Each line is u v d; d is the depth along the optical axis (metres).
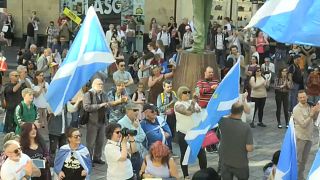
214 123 7.63
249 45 20.66
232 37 21.34
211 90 11.00
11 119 11.02
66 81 7.91
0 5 27.78
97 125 10.32
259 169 10.49
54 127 10.15
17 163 6.73
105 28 26.39
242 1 25.34
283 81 13.92
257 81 13.91
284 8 5.59
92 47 8.02
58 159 7.45
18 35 27.56
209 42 21.91
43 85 11.36
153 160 7.05
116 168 7.46
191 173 10.17
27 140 7.51
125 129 7.52
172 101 11.12
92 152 10.52
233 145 7.63
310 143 9.55
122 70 12.84
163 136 8.77
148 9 25.81
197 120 9.45
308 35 5.38
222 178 7.84
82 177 7.48
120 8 26.27
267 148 12.05
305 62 18.06
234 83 7.55
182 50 13.63
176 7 25.45
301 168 9.58
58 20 24.72
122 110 10.48
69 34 23.64
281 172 6.40
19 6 27.31
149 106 8.83
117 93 10.87
